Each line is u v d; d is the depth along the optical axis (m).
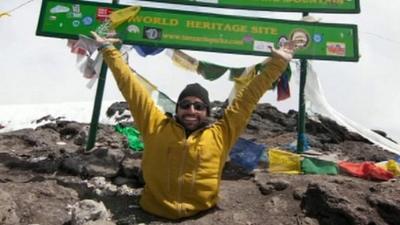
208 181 2.15
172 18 2.98
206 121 2.20
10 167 2.79
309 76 3.34
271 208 2.30
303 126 3.16
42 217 2.16
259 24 3.03
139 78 3.04
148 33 2.95
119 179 2.62
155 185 2.17
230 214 2.21
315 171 2.79
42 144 3.71
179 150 2.13
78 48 2.92
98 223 1.99
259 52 3.00
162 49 3.07
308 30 3.06
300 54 3.04
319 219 2.18
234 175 2.81
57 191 2.42
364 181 2.56
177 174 2.13
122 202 2.36
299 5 3.12
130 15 2.92
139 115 2.20
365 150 4.07
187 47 2.96
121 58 2.28
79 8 2.92
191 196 2.15
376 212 2.10
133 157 2.84
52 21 2.89
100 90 2.96
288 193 2.44
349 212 2.08
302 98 3.15
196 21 2.99
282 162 2.83
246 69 3.08
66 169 2.71
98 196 2.43
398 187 2.28
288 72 3.12
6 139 3.76
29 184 2.48
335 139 4.35
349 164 2.79
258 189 2.54
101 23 2.91
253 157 2.83
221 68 3.11
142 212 2.23
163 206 2.16
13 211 2.11
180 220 2.16
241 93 2.24
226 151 2.21
